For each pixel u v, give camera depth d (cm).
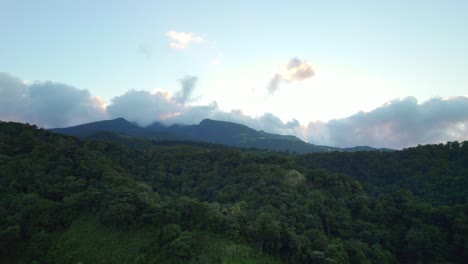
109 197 10725
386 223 12362
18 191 10838
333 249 9962
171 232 9306
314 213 12306
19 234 9225
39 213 9962
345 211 12938
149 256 8931
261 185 14225
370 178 18125
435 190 14912
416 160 17862
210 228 9919
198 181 16750
